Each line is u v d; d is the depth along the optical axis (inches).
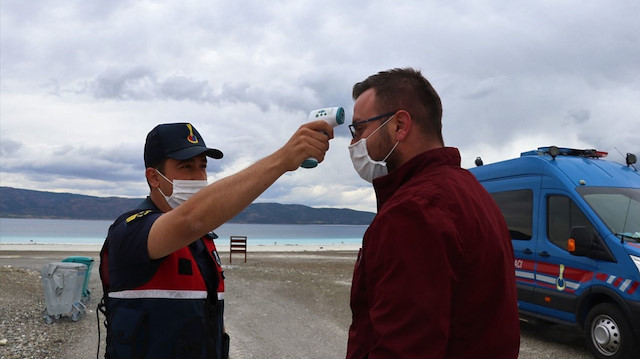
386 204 69.7
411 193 67.0
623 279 261.7
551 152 329.4
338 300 471.8
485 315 65.7
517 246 338.0
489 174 380.5
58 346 280.8
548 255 311.9
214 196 70.2
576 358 288.2
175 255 85.2
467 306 65.1
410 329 60.6
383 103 79.5
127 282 81.9
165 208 95.9
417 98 78.7
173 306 82.8
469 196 69.2
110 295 84.0
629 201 296.7
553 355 294.0
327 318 391.9
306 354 289.6
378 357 62.0
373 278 66.0
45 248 1528.1
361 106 82.3
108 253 87.5
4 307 374.3
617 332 264.1
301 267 805.2
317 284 574.6
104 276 89.2
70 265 344.2
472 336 65.8
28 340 288.5
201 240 93.3
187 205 72.0
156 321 81.7
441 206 65.0
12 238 3683.6
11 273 553.0
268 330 344.5
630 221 283.4
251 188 70.6
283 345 307.1
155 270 81.4
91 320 349.7
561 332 353.4
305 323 370.9
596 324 277.0
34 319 343.0
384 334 61.7
